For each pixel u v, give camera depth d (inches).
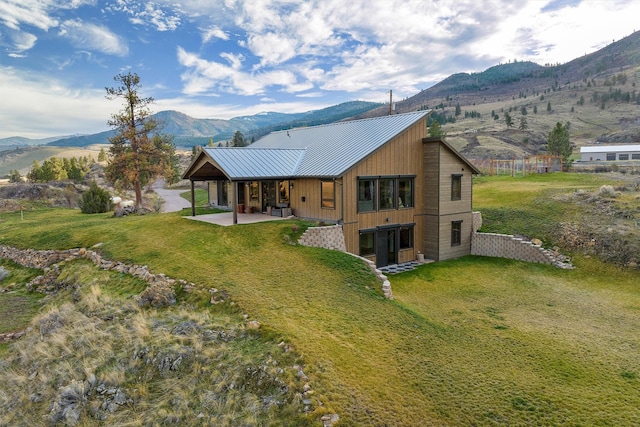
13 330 509.0
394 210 816.9
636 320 484.7
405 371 327.0
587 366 354.3
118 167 1434.5
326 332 382.6
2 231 957.2
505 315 502.0
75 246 765.9
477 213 933.8
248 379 312.0
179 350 353.7
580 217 865.5
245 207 1005.8
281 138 1163.3
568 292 606.5
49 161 2832.2
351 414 267.9
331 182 751.1
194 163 889.5
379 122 916.6
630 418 273.6
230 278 524.1
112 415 296.4
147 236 758.5
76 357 381.4
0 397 345.7
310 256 615.2
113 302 499.5
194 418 283.0
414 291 614.5
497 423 265.7
